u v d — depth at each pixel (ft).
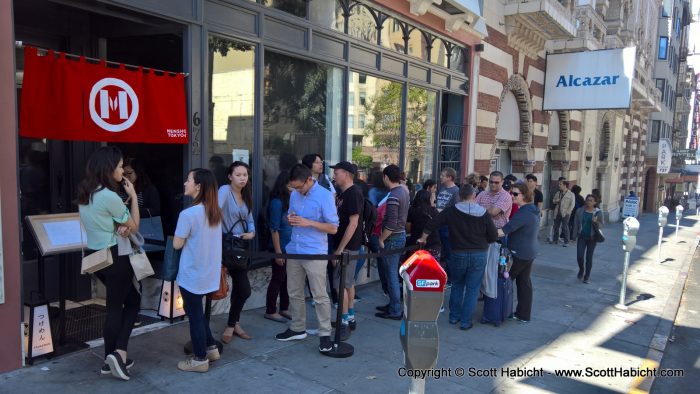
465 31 35.35
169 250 14.21
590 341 20.31
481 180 29.99
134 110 15.88
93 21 18.80
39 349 14.05
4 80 12.76
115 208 12.74
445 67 34.09
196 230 13.48
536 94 49.29
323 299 16.26
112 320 13.28
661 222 41.50
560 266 36.55
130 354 15.21
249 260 17.52
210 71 18.37
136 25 18.03
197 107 17.69
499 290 21.29
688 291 33.24
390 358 16.51
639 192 112.88
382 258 21.18
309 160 19.02
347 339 18.12
